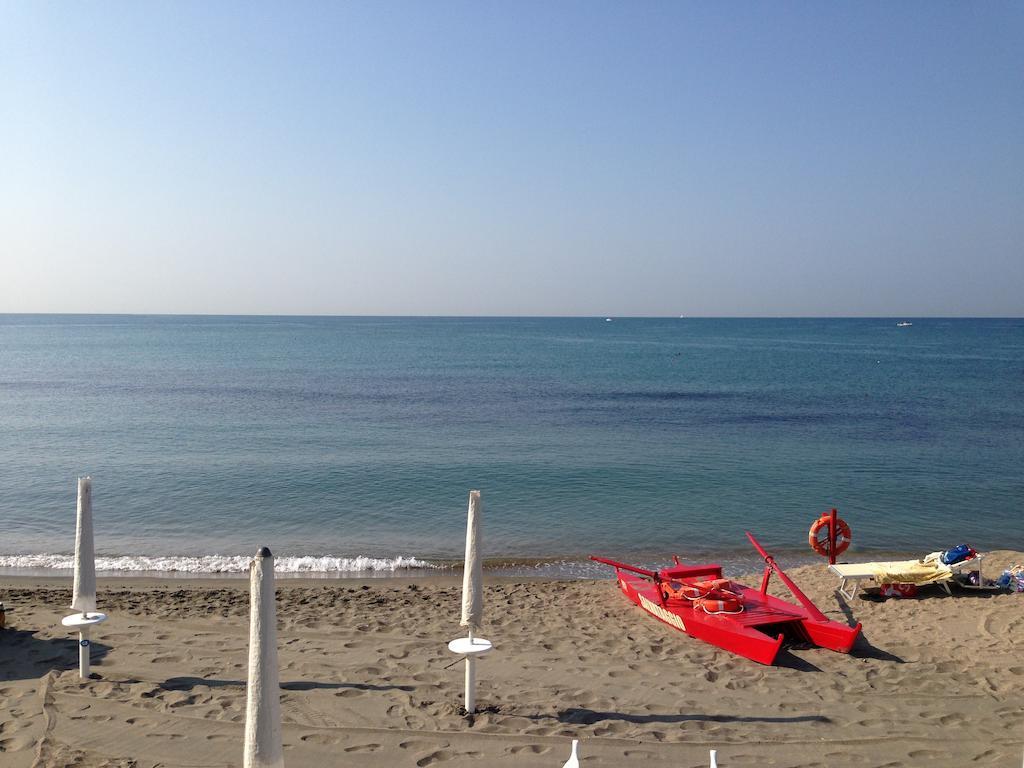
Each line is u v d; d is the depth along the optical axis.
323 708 7.38
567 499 20.47
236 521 18.16
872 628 10.05
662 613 10.51
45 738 6.66
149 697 7.54
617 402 44.41
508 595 12.12
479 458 26.17
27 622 9.98
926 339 149.88
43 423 34.09
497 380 59.25
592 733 6.93
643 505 19.84
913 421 36.19
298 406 41.44
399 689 7.89
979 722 7.25
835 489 21.64
